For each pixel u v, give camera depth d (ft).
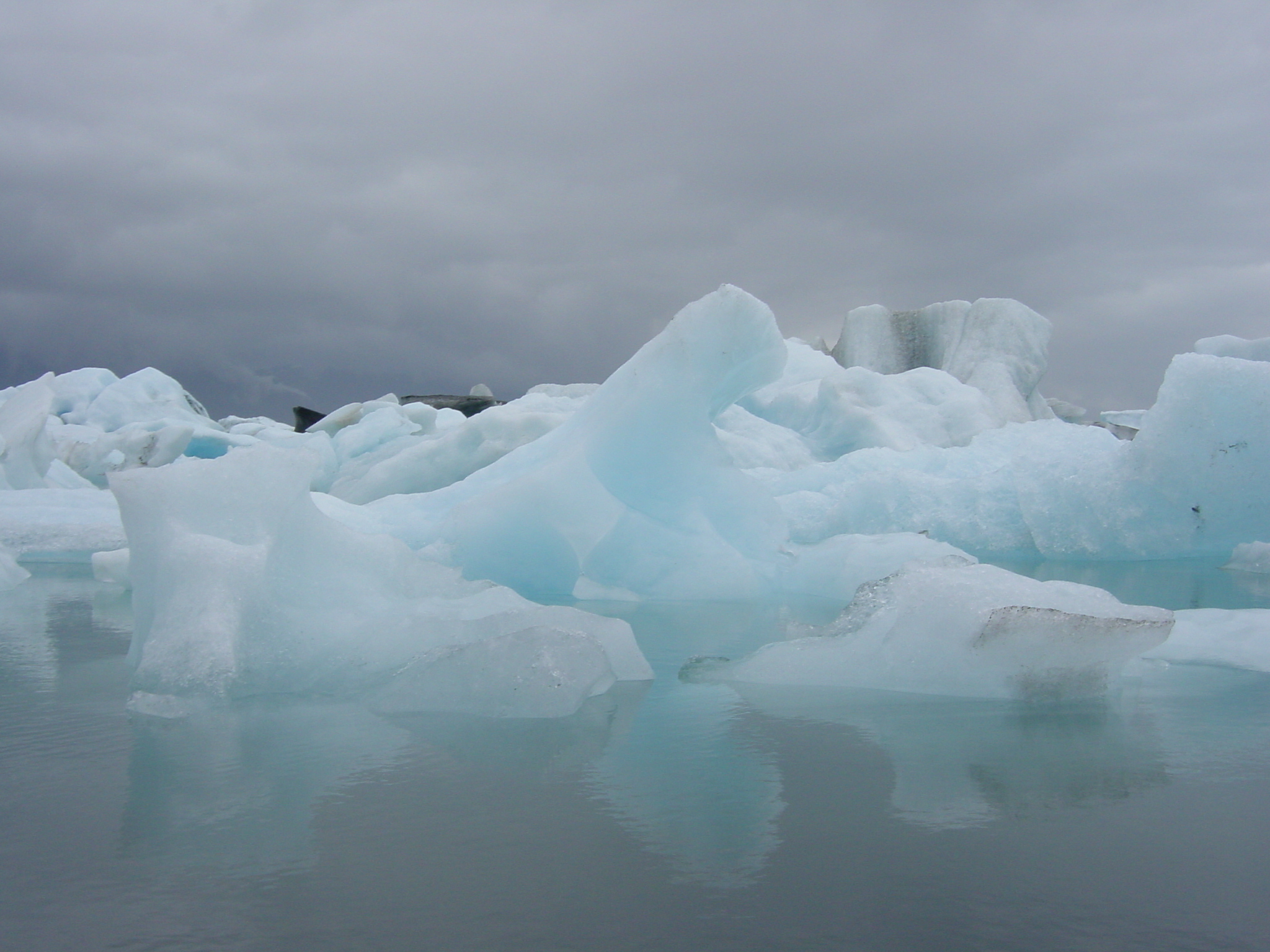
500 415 27.76
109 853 3.73
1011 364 48.62
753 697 6.47
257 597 6.92
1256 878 3.46
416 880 3.44
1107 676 6.46
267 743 5.33
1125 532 17.78
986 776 4.67
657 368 13.87
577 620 7.20
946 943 2.95
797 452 32.68
